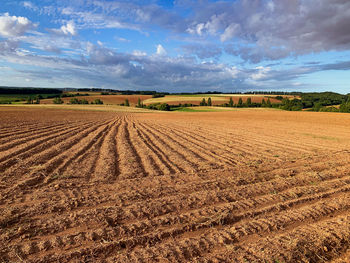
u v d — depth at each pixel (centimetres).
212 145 1398
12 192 572
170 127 2508
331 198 610
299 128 2592
